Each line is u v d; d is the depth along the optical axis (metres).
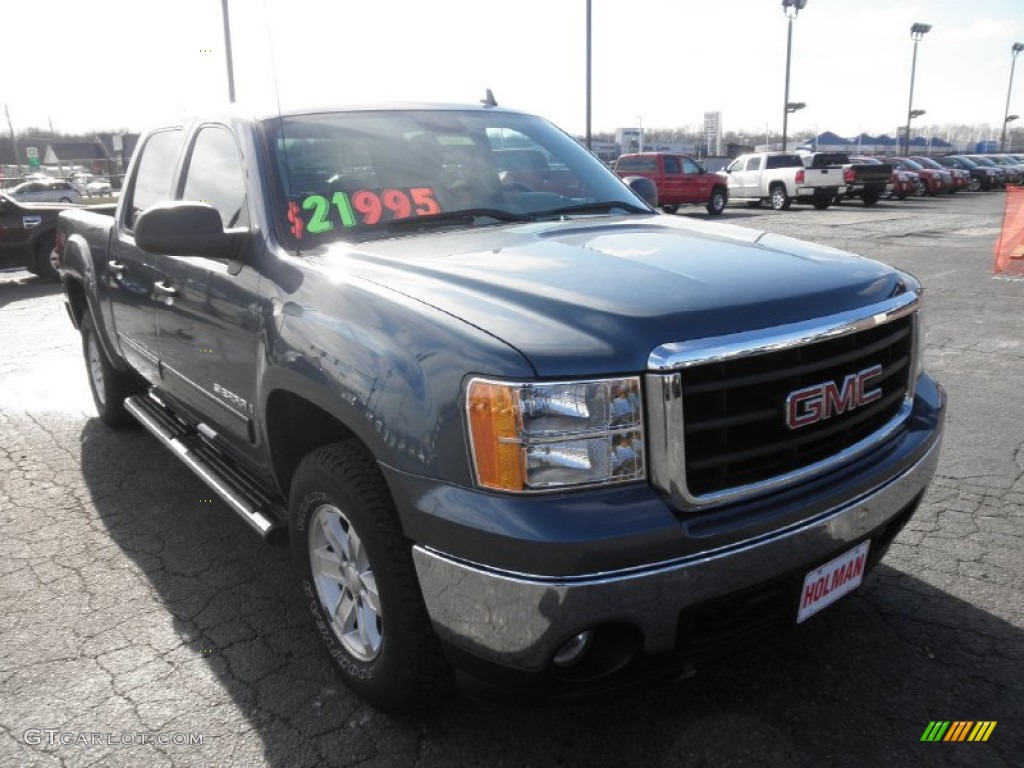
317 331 2.57
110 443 5.34
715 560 2.11
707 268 2.50
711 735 2.57
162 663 3.03
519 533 2.00
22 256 12.84
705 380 2.11
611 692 2.20
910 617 3.15
